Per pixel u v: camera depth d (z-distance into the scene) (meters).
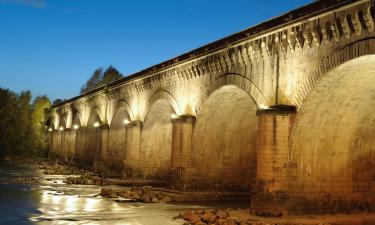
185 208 25.05
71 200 27.09
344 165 22.25
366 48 16.72
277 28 21.42
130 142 40.25
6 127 83.12
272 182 20.77
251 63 23.86
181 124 29.88
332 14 18.12
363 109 21.11
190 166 29.83
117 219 20.25
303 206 21.08
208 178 30.27
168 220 20.14
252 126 31.16
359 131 22.06
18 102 87.50
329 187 21.78
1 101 83.62
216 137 30.48
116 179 40.72
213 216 19.44
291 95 20.84
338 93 19.80
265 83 22.64
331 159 21.86
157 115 38.16
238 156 31.44
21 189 33.12
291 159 20.89
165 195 28.69
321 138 21.34
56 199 27.44
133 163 39.88
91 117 56.25
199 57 28.72
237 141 31.27
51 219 19.81
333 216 21.28
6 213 21.38
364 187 22.72
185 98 31.05
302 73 20.17
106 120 49.25
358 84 19.27
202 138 30.16
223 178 30.75
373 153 23.00
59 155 73.88
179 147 29.97
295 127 20.69
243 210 22.95
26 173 49.94
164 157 38.41
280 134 20.72
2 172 50.50
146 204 26.58
